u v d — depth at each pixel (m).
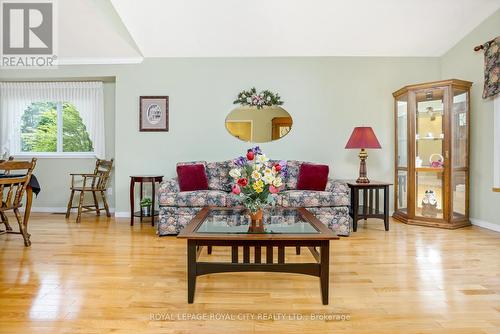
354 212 3.73
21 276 2.30
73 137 5.06
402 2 3.60
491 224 3.77
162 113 4.50
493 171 3.73
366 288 2.11
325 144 4.51
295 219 2.43
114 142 4.96
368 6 3.65
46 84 4.86
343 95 4.51
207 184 4.04
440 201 3.93
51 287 2.11
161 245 3.12
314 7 3.66
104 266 2.52
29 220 4.30
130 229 3.80
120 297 1.97
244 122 4.50
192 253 1.90
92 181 4.80
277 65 4.48
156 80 4.50
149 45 4.25
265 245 1.90
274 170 2.23
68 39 4.18
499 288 2.10
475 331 1.59
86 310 1.80
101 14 3.85
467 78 4.09
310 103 4.49
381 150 4.53
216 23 3.89
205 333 1.58
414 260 2.66
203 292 2.05
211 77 4.49
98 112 4.87
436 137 3.98
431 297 1.97
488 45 3.65
